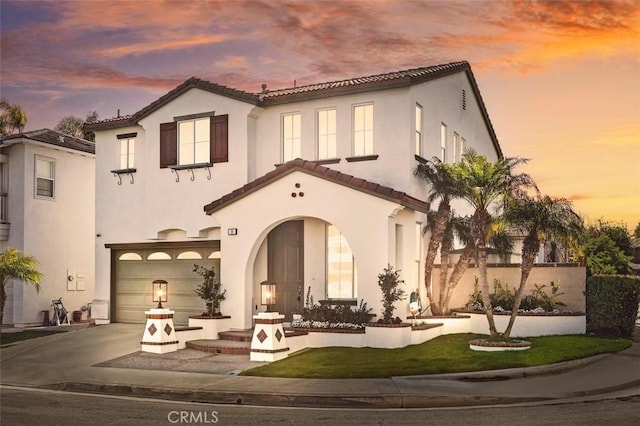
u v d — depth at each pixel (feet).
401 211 63.46
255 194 65.16
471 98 85.76
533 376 47.78
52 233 88.12
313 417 37.22
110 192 79.87
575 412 37.58
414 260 64.39
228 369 51.60
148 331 59.93
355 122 67.15
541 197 55.77
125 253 79.30
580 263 63.57
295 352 56.95
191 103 73.67
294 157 69.92
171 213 74.38
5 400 43.86
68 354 61.05
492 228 56.08
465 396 41.29
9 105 124.26
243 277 65.26
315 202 62.18
